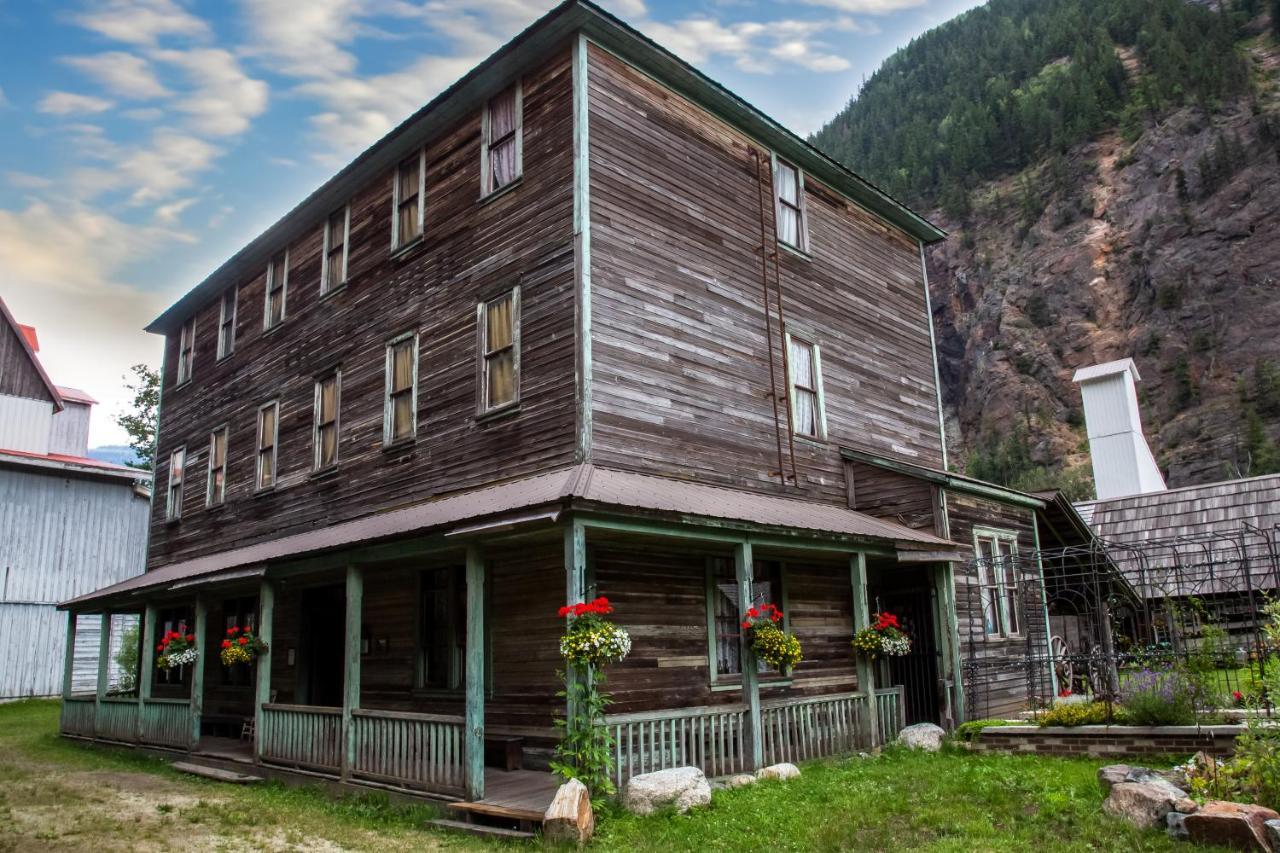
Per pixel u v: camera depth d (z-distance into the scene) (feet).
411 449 50.47
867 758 41.88
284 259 66.59
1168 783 30.30
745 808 31.60
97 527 101.65
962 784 34.83
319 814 35.50
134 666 95.14
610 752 35.73
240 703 63.57
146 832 32.42
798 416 53.31
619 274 43.47
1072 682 64.23
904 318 65.41
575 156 43.24
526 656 40.93
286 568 45.85
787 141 55.57
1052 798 31.73
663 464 43.21
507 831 30.30
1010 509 61.21
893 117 492.13
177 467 76.95
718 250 49.75
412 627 48.60
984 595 56.54
